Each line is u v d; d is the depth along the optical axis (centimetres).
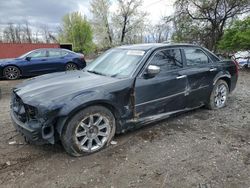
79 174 311
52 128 323
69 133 333
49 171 318
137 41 3919
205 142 395
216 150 369
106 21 3888
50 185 291
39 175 310
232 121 489
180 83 455
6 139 409
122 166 328
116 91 369
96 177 304
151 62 420
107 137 372
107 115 367
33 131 321
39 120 319
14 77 1127
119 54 464
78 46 5047
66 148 339
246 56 1477
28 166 329
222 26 1845
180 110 474
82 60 1279
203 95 516
